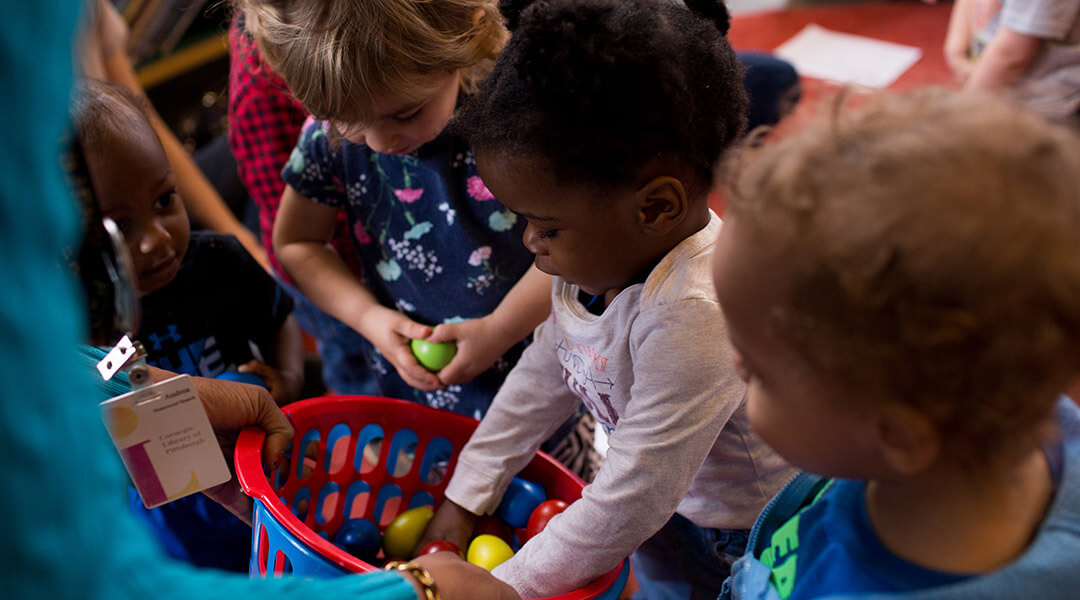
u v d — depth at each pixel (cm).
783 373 54
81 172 63
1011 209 44
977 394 47
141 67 235
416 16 95
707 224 91
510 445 115
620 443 89
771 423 58
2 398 35
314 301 138
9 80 34
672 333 84
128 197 102
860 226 46
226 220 181
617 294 94
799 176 49
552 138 79
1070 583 51
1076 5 181
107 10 171
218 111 248
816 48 261
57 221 37
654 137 79
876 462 54
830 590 59
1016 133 46
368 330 130
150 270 110
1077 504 54
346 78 95
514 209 87
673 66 79
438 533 117
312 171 126
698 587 110
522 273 126
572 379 103
